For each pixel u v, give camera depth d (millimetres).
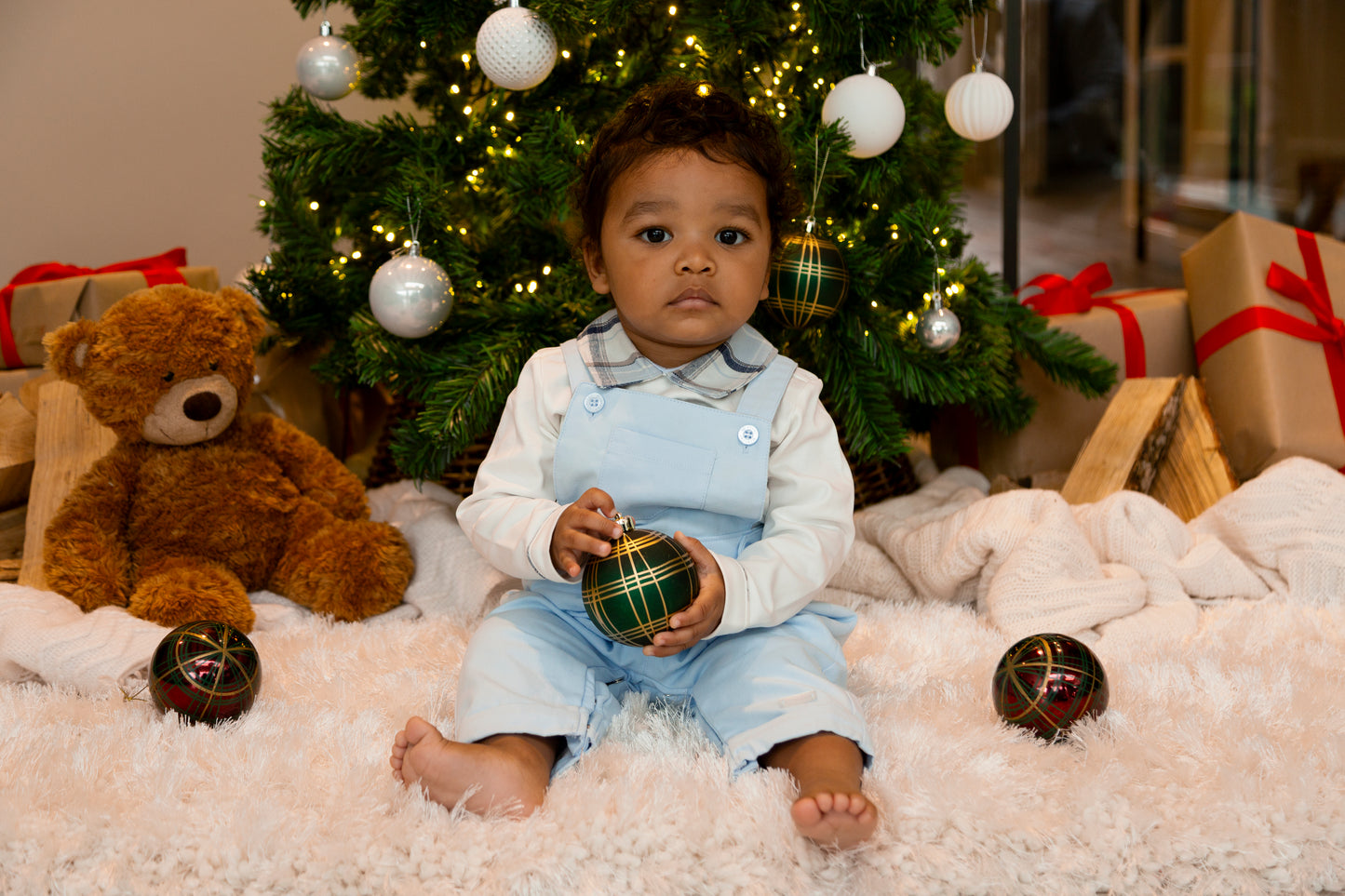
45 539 1284
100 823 764
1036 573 1208
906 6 1317
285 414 1719
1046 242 3182
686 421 1007
